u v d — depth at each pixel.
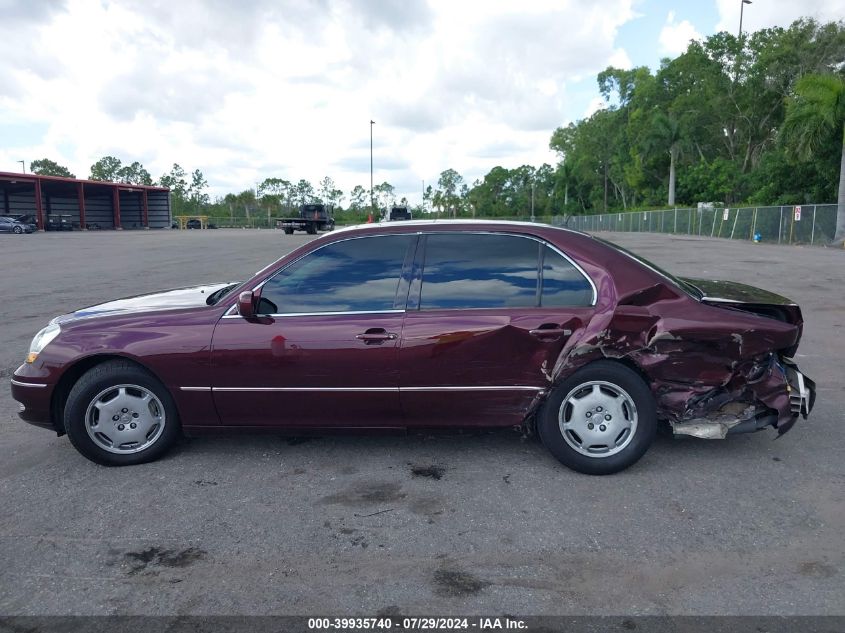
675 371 4.11
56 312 10.82
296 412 4.33
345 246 4.41
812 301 11.49
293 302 4.33
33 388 4.40
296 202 126.88
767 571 3.13
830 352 7.64
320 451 4.70
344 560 3.28
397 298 4.27
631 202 86.50
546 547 3.37
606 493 3.97
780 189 39.38
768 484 4.07
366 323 4.20
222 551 3.38
